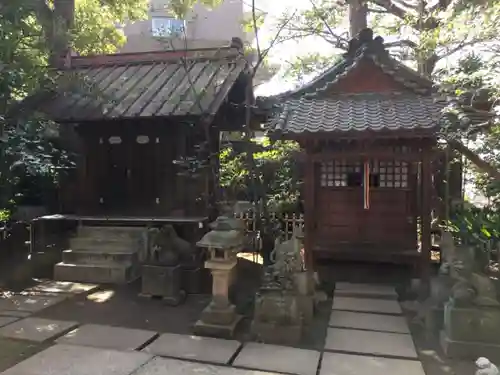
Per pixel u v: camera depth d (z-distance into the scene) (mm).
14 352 4730
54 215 9148
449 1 9742
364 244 7758
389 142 7195
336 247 7742
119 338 5176
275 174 10742
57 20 9242
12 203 8812
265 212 8664
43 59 8922
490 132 7109
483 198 12039
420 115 6688
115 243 8469
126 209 9094
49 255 8617
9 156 7223
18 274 8164
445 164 10016
